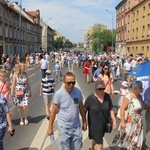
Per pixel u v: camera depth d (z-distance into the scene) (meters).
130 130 5.29
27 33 75.88
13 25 58.84
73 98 4.52
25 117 8.24
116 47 73.88
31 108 10.53
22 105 8.06
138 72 5.80
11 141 6.71
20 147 6.32
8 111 5.05
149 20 42.28
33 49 86.19
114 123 5.12
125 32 61.38
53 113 4.62
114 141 5.90
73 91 4.58
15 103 8.14
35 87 16.56
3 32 50.81
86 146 6.31
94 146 5.97
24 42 71.44
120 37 67.88
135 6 50.69
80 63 38.72
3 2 50.03
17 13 60.91
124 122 5.34
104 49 91.44
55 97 4.55
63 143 4.55
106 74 8.70
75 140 4.58
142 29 46.28
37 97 13.00
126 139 5.33
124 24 62.31
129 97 5.34
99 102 5.02
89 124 5.12
